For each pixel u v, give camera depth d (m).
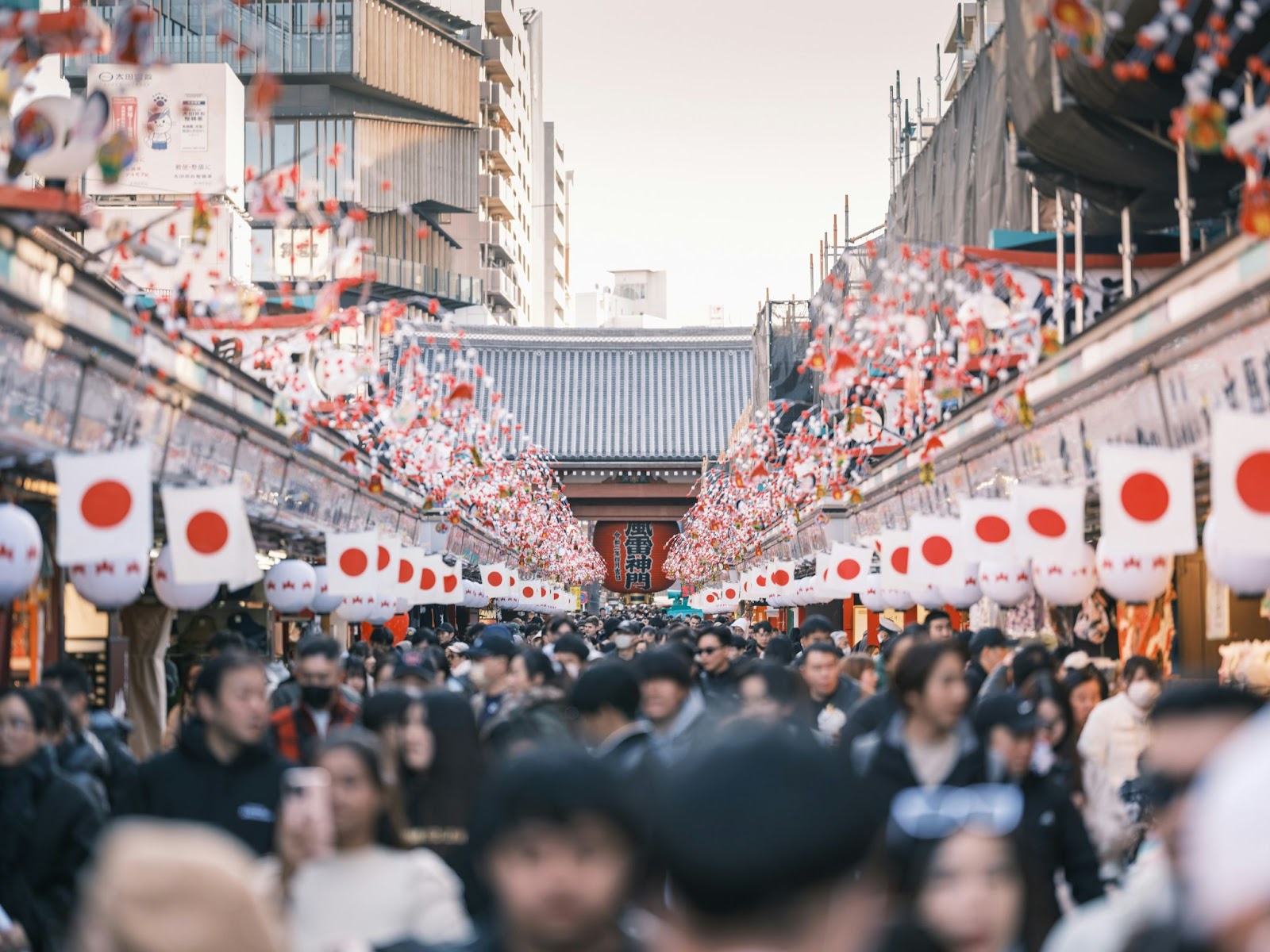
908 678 6.68
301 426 17.75
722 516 48.56
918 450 21.48
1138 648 16.58
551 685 10.44
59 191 9.50
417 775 7.58
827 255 35.53
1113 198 16.31
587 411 77.75
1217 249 10.25
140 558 11.45
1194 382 11.45
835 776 2.37
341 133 57.28
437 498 29.27
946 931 4.45
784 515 38.34
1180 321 11.11
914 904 4.59
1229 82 13.45
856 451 24.58
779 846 2.26
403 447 22.44
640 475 74.56
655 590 79.25
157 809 7.12
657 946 2.50
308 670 10.17
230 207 26.80
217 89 27.00
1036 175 16.45
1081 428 14.53
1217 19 9.97
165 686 16.48
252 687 7.11
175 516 11.28
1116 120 14.38
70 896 7.52
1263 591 9.90
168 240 17.22
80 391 11.50
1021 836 6.05
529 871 3.56
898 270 24.31
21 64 9.33
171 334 13.08
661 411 78.00
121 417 12.48
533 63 102.75
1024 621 20.64
